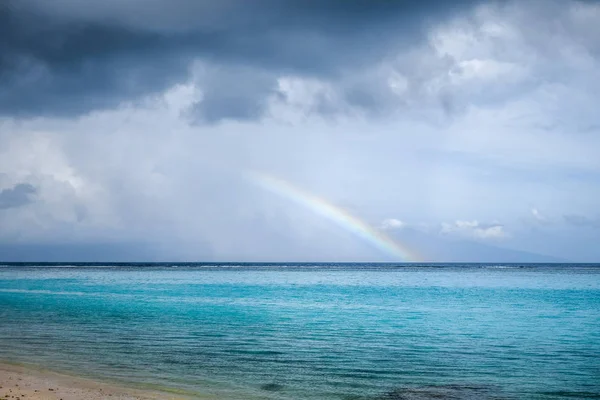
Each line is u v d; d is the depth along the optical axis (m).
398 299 82.75
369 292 100.50
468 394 24.38
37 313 56.88
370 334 43.19
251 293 94.81
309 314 58.91
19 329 43.34
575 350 36.19
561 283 139.38
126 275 178.38
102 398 21.58
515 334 44.03
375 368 29.77
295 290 104.81
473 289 112.06
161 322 49.53
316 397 23.27
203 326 46.84
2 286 109.06
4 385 23.39
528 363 31.64
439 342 39.25
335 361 31.61
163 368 28.58
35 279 143.12
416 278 177.25
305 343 38.03
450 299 83.50
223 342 37.91
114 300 75.62
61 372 26.83
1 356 30.92
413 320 53.78
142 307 65.38
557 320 54.72
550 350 36.16
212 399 22.36
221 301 75.81
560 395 24.45
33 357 30.78
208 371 28.09
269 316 56.22
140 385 24.45
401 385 25.94
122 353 32.78
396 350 35.62
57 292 92.38
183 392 23.36
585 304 74.75
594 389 25.48
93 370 27.55
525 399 23.75
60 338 38.53
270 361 31.19
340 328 46.91
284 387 24.97
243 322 50.59
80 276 165.75
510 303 75.94
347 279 165.50
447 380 27.12
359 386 25.56
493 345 38.12
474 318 56.22
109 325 46.66
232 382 25.70
